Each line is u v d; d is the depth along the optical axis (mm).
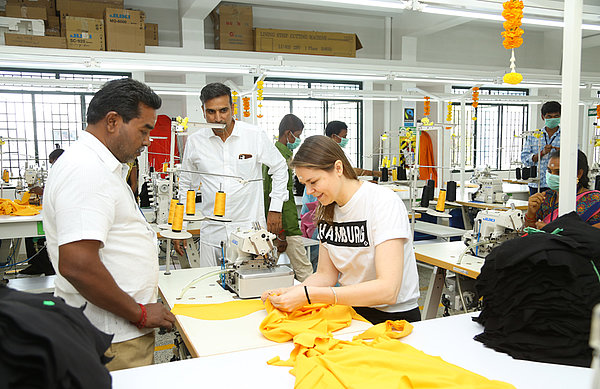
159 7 8008
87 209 1322
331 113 9586
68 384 797
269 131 9141
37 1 6203
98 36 5715
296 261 3574
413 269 1841
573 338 1264
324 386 1103
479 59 10461
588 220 2723
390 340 1352
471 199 5742
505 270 1340
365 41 9531
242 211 2840
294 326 1536
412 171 3672
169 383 1198
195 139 2859
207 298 2025
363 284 1602
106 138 1425
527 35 10766
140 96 1422
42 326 789
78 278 1312
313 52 7977
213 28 8250
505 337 1357
